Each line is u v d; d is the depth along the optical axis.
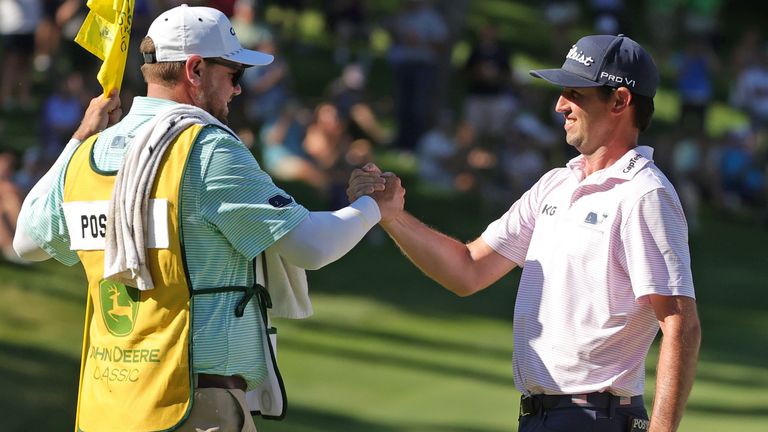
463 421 31.53
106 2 15.14
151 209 13.76
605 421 14.48
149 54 14.41
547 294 14.77
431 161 54.72
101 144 14.36
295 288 14.75
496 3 90.06
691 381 13.99
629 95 14.63
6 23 54.66
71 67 54.28
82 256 14.34
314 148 49.81
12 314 36.72
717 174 63.19
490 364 37.41
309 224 13.97
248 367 14.15
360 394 33.53
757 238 58.75
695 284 50.53
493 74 57.41
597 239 14.43
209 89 14.48
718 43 87.69
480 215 52.22
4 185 41.34
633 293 14.38
